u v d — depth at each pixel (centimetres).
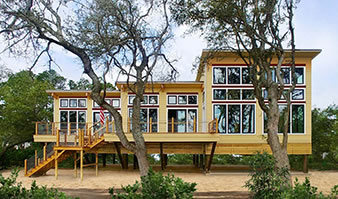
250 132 1823
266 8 1076
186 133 1698
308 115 1828
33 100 2327
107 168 2172
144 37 1187
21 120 2281
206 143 1805
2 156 2325
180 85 2069
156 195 573
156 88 2094
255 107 1833
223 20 1162
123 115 2038
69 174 1825
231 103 1845
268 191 732
